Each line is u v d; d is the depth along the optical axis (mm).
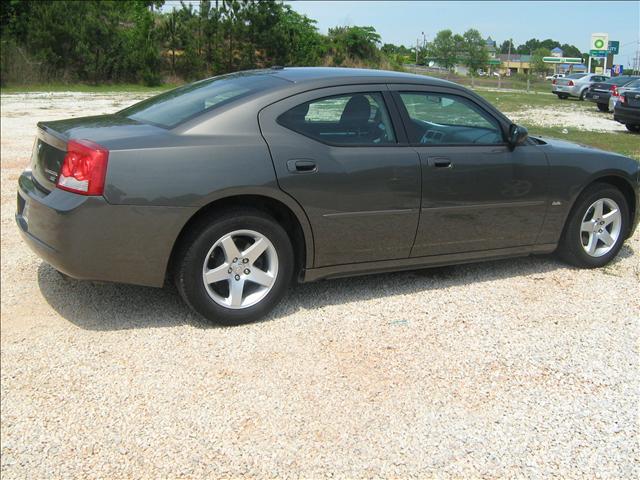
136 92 28953
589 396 3119
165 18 37625
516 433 2809
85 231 3393
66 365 3355
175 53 36156
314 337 3697
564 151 4730
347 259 4074
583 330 3855
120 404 2996
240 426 2828
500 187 4430
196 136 3605
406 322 3924
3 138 11789
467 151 4324
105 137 3531
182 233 3635
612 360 3484
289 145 3764
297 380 3211
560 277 4801
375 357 3465
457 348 3586
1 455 2639
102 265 3469
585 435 2803
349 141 3986
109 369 3312
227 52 36969
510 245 4641
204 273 3654
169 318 3932
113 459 2613
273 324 3867
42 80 30281
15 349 3525
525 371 3344
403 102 4215
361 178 3938
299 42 40844
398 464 2586
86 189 3369
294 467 2562
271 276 3852
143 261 3514
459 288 4527
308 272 4004
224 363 3377
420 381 3221
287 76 4129
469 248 4480
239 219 3672
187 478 2502
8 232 5879
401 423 2861
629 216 5145
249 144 3660
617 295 4441
